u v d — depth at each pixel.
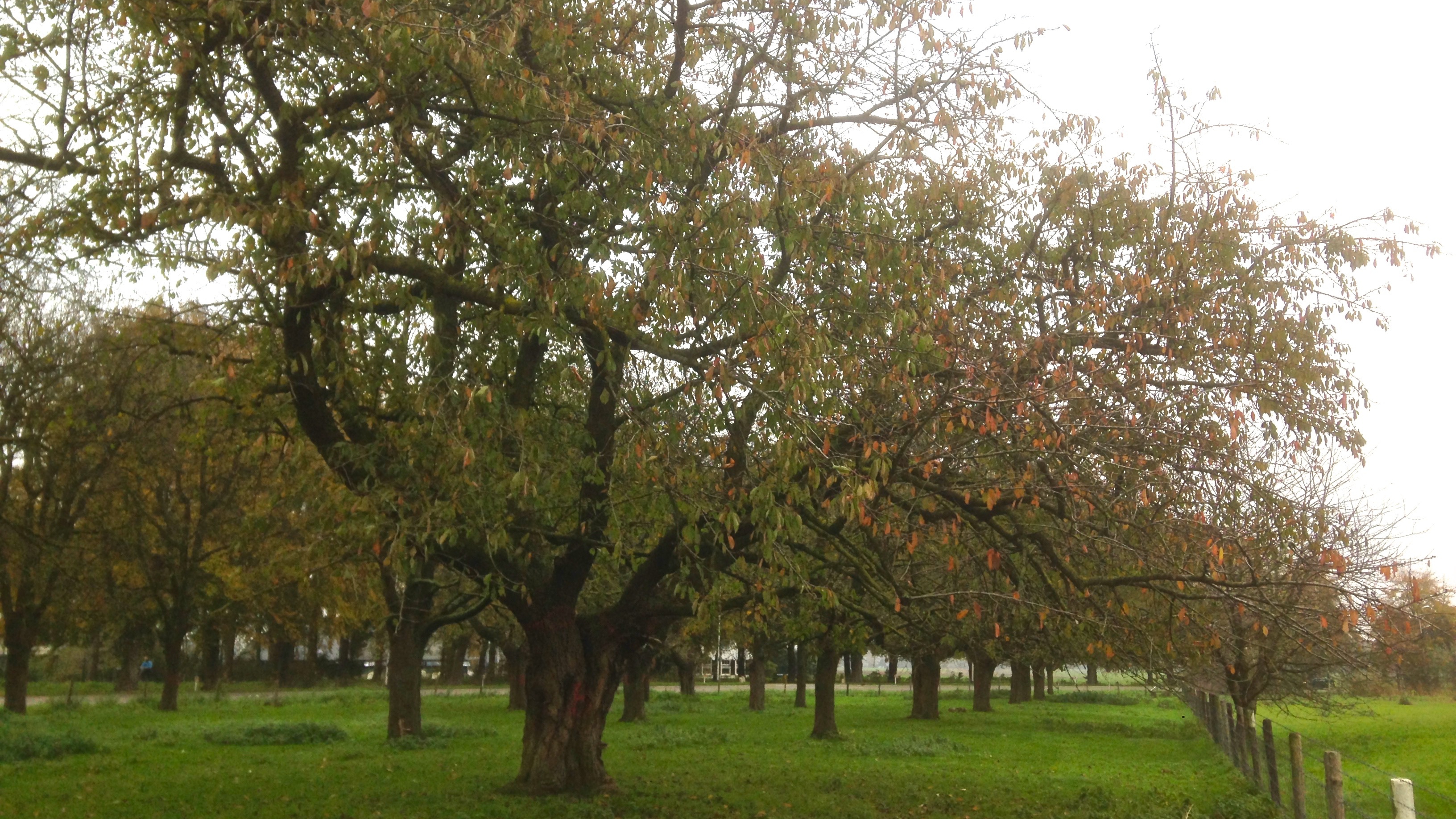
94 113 10.88
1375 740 26.12
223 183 10.91
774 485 9.89
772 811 14.46
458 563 13.03
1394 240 11.65
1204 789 18.12
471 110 11.16
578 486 11.87
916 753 23.77
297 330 11.21
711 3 11.82
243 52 10.39
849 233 11.00
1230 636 11.32
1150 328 11.30
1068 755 24.23
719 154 10.74
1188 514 10.30
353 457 10.74
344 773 17.94
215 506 31.47
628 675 33.62
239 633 45.69
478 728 26.69
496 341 12.95
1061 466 10.45
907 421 10.26
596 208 10.95
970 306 11.41
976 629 13.86
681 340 11.16
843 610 15.12
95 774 18.05
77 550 25.05
